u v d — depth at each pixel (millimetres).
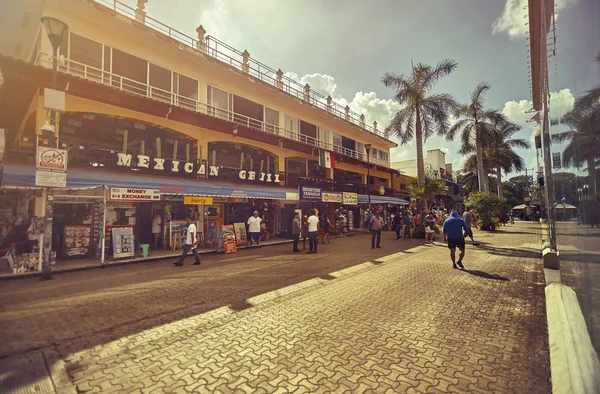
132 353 3580
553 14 3098
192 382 2957
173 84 14414
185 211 13836
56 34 7422
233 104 17328
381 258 10305
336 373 3115
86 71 11328
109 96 11266
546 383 2879
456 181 48188
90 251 10273
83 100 11047
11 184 7199
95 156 11648
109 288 6512
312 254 11523
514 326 4312
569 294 4250
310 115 23344
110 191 9422
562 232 3764
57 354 3523
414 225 19297
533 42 9867
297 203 20125
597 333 2164
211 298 5797
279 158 19641
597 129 1855
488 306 5199
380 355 3502
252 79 17859
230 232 12961
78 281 7141
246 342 3881
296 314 4914
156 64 13766
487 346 3707
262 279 7336
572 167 2602
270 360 3400
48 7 10359
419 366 3250
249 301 5609
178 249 12375
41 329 4242
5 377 3004
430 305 5293
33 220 7270
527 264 8875
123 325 4441
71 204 10531
